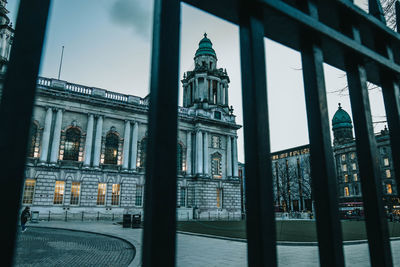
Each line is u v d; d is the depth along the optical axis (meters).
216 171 53.34
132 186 44.22
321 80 2.05
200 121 52.28
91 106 43.28
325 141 1.90
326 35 2.15
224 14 2.04
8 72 1.22
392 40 2.78
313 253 10.52
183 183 49.44
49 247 13.50
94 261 10.20
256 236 1.52
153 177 1.32
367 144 2.21
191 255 10.48
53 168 38.84
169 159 1.38
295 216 55.56
